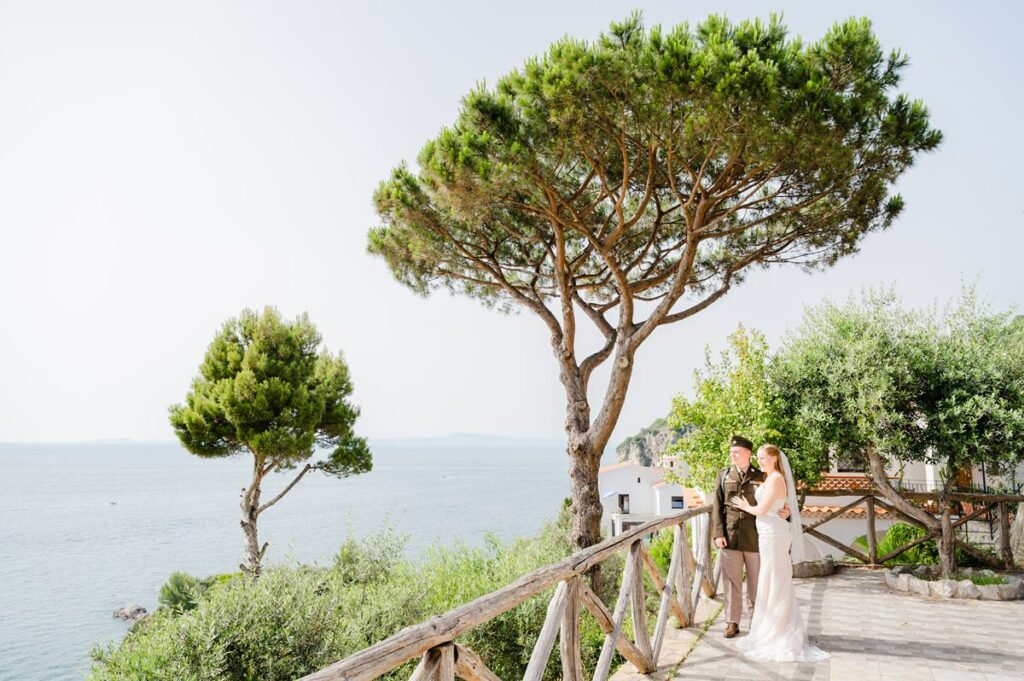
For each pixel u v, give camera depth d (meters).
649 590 10.76
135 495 141.62
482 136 8.17
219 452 16.66
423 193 9.78
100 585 45.25
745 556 6.11
